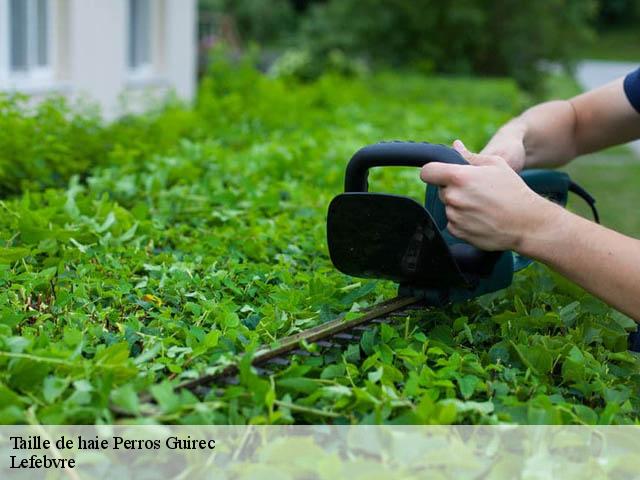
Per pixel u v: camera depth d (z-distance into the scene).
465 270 1.69
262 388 1.31
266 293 2.07
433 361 1.65
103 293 1.93
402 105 7.83
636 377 1.67
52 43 6.89
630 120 2.22
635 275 1.54
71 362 1.34
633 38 38.78
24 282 1.94
